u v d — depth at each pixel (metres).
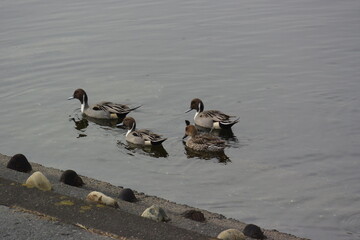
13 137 19.39
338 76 23.47
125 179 16.25
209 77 23.77
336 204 14.47
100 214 9.63
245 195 15.05
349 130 19.11
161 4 33.62
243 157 17.70
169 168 17.14
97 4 33.81
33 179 11.04
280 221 13.58
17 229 9.21
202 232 9.88
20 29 29.61
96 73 24.62
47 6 33.47
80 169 17.02
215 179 16.19
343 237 12.82
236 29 29.05
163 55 26.00
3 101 22.17
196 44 27.12
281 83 23.05
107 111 21.44
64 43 27.67
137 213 10.64
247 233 10.41
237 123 20.08
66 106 22.16
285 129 19.41
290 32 28.59
